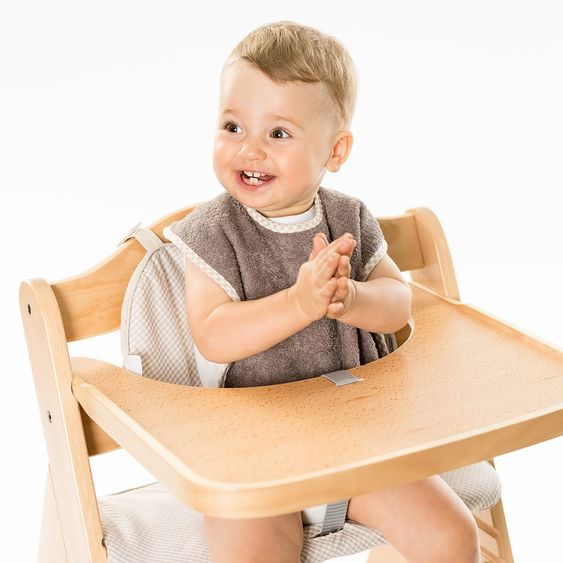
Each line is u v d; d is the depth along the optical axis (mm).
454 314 1479
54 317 1300
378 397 1200
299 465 1032
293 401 1198
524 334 1360
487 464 1442
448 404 1176
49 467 1394
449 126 2582
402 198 2553
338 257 1111
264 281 1350
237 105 1284
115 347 2352
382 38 2568
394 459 1028
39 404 1379
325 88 1303
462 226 2598
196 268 1337
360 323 1310
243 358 1287
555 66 2572
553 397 1189
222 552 1209
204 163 2420
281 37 1295
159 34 2350
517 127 2590
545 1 2553
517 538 2096
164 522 1326
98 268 1402
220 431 1120
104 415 1180
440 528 1265
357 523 1321
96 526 1290
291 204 1369
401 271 1597
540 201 2613
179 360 1430
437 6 2551
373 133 2592
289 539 1236
